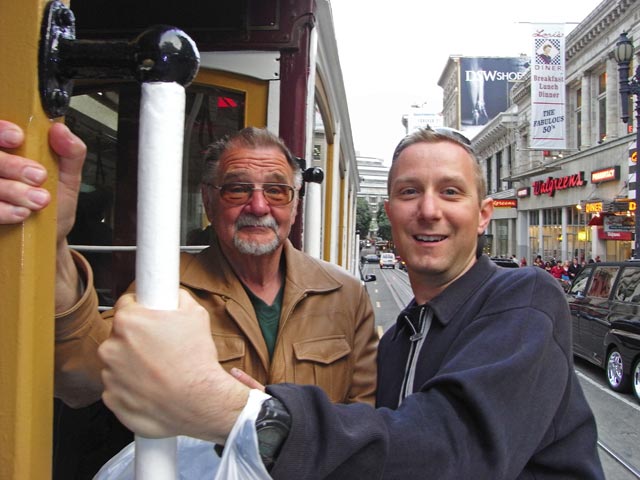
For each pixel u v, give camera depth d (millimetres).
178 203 647
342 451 721
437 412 867
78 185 822
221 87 2291
